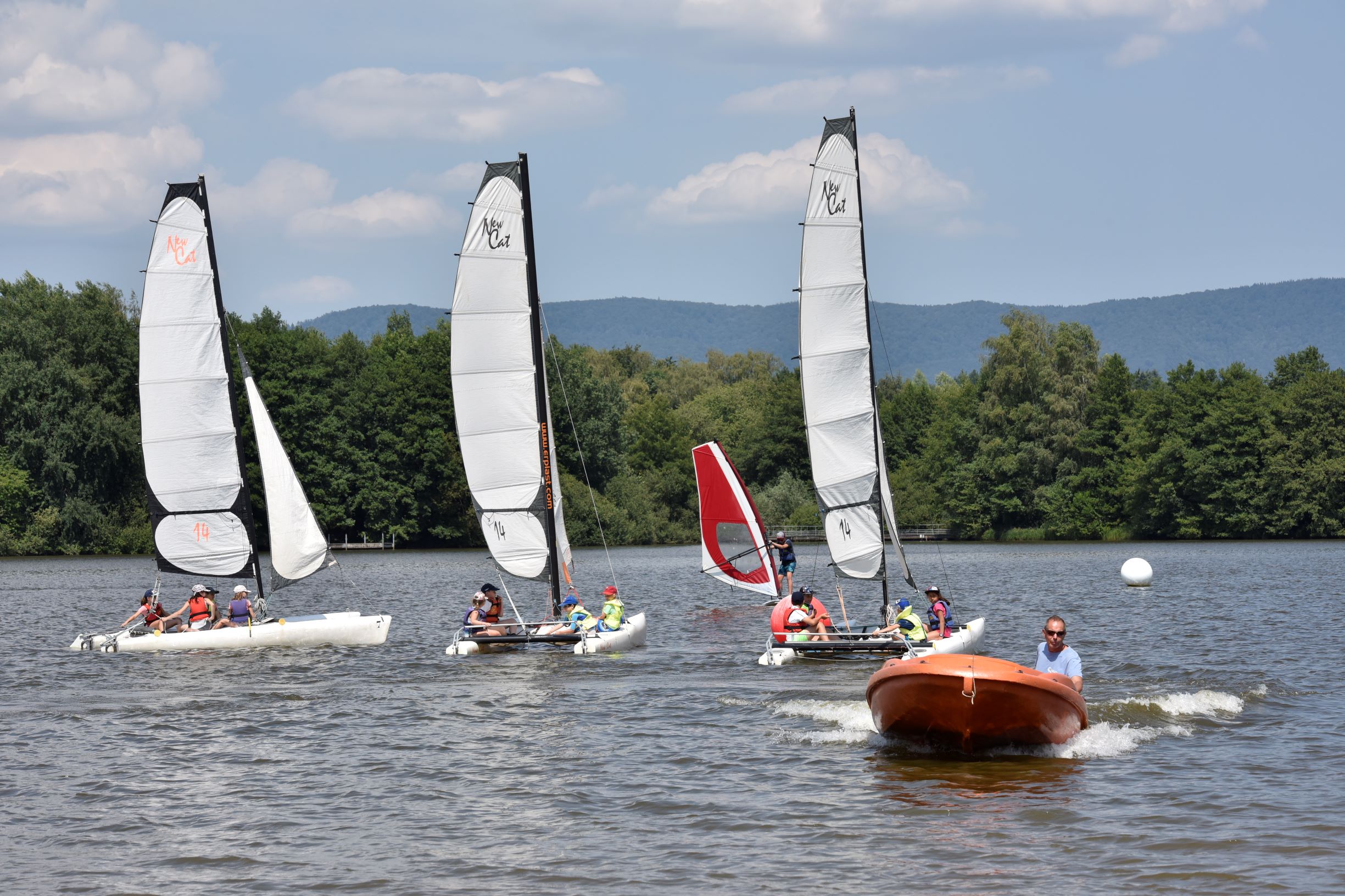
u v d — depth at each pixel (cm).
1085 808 2114
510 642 4294
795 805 2158
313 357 13450
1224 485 13912
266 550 12662
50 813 2164
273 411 13075
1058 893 1727
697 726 2833
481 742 2692
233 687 3447
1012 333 15112
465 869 1858
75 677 3647
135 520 12231
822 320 4412
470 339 4372
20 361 11906
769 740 2675
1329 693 3197
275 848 1964
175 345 4441
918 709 2489
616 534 14688
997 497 14988
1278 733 2689
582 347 17500
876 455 4400
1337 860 1838
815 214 4409
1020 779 2312
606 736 2738
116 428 11950
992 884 1759
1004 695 2392
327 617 4509
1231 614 5291
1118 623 4991
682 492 15975
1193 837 1952
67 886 1798
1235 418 14012
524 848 1952
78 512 11794
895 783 2291
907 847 1920
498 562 4400
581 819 2098
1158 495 14162
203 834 2038
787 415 17000
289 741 2722
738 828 2028
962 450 15662
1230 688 3253
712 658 4009
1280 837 1945
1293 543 13425
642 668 3778
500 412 4384
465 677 3616
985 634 4591
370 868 1864
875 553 4422
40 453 11838
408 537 13875
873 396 4397
